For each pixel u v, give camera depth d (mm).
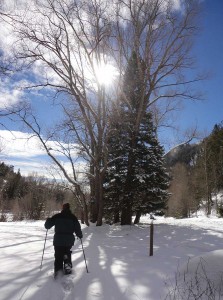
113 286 6602
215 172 51625
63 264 7961
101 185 20547
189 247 11820
